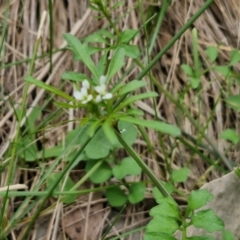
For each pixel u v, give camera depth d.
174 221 0.21
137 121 0.19
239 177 0.24
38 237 0.27
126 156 0.30
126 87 0.20
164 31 0.33
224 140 0.30
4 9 0.34
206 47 0.33
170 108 0.31
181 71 0.32
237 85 0.32
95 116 0.20
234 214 0.25
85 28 0.34
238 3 0.33
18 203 0.28
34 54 0.29
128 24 0.33
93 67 0.21
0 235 0.26
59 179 0.25
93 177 0.28
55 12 0.34
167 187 0.28
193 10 0.33
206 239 0.21
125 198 0.28
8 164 0.29
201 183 0.29
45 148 0.30
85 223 0.27
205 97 0.32
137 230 0.26
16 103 0.30
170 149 0.30
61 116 0.31
